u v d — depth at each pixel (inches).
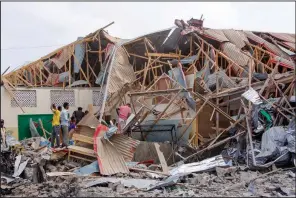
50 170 438.6
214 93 580.7
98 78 808.3
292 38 905.5
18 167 430.0
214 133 548.4
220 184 366.3
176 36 814.5
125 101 751.1
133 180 386.0
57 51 835.4
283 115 478.3
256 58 786.8
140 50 834.8
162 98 602.9
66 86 839.1
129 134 537.3
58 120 597.0
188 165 430.6
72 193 337.7
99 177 408.8
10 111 774.5
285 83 522.9
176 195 327.0
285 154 426.0
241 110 516.4
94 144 446.6
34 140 673.6
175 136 530.3
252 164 422.6
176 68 687.7
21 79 802.2
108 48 809.5
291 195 321.4
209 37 788.0
